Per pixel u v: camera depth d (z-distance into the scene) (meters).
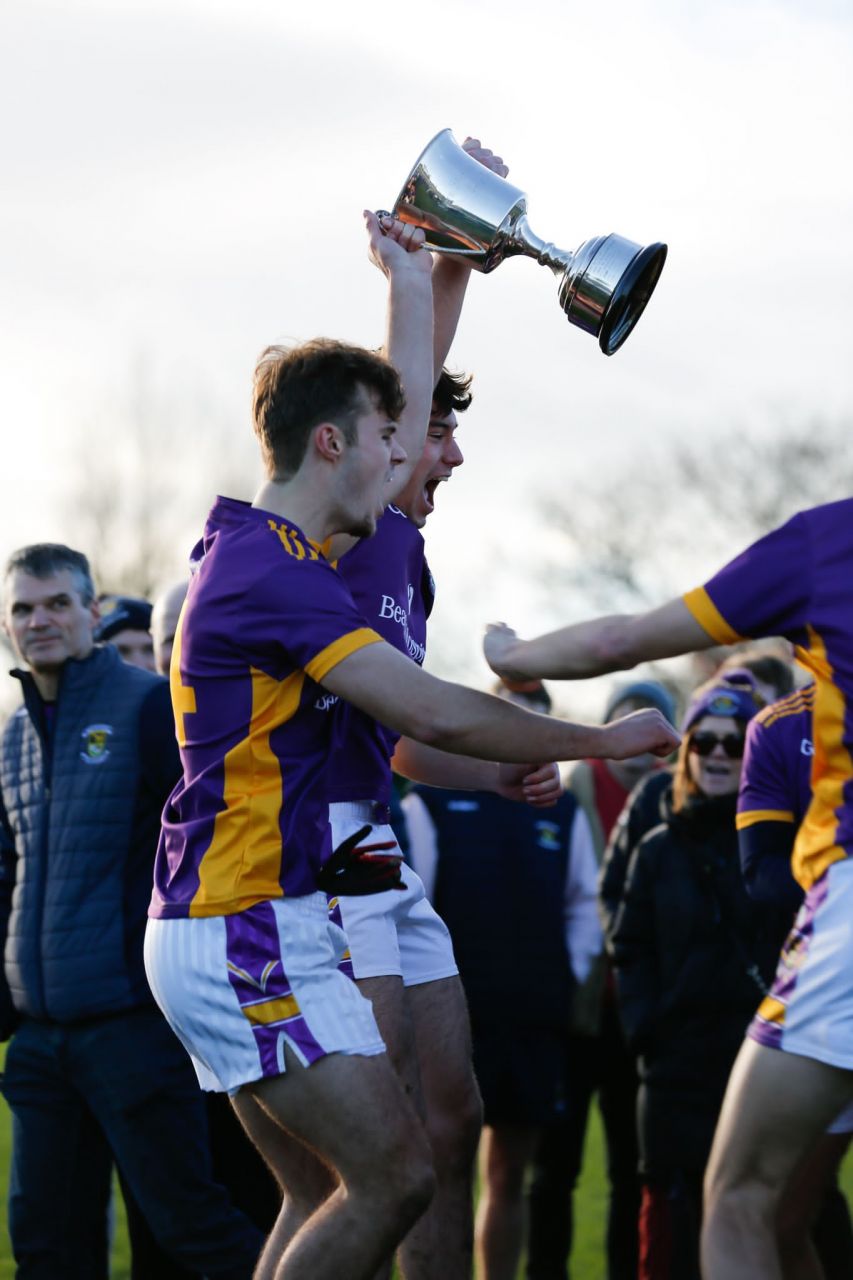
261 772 3.63
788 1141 4.04
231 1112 5.71
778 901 5.22
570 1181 6.79
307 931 3.65
